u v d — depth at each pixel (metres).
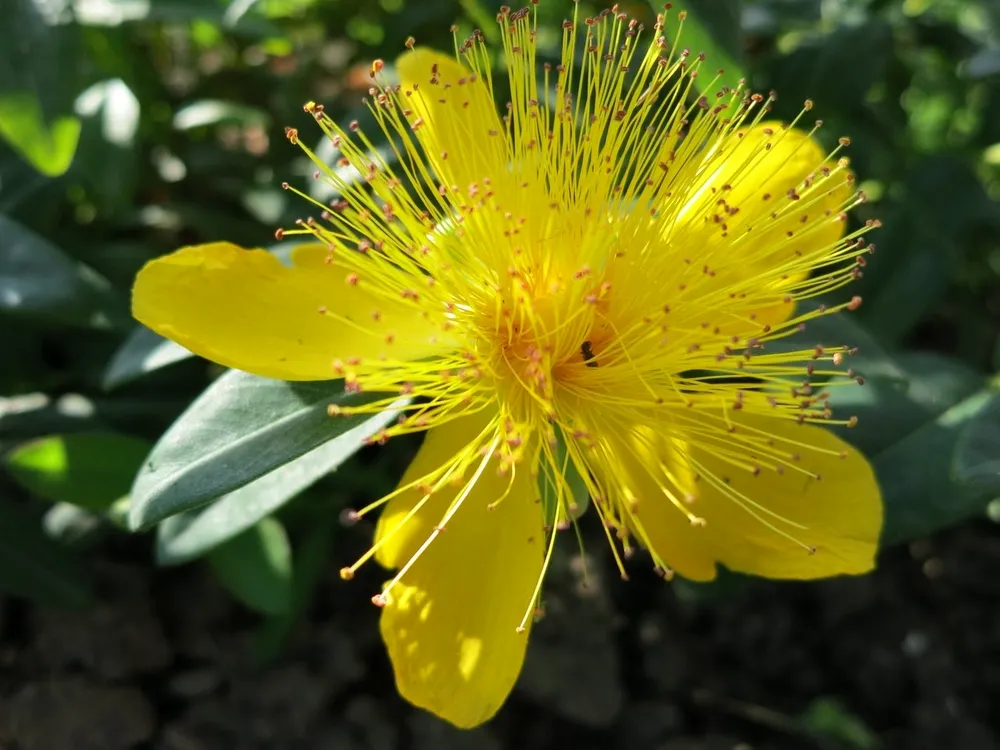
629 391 0.08
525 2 0.11
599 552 0.13
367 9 0.15
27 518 0.11
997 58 0.12
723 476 0.08
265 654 0.12
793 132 0.09
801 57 0.13
